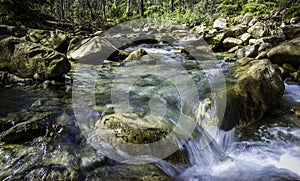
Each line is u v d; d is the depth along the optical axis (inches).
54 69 226.8
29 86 219.1
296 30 367.9
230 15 797.9
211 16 841.5
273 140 159.9
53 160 114.0
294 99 223.5
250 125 175.3
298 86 252.5
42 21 613.3
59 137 133.3
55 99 187.5
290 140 160.6
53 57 231.8
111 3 1294.3
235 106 169.8
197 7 1015.0
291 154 148.2
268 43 352.5
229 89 177.6
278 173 127.0
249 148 152.4
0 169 106.7
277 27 458.9
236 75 225.1
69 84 227.9
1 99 186.4
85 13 1114.1
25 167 108.4
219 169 129.4
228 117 162.1
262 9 717.3
